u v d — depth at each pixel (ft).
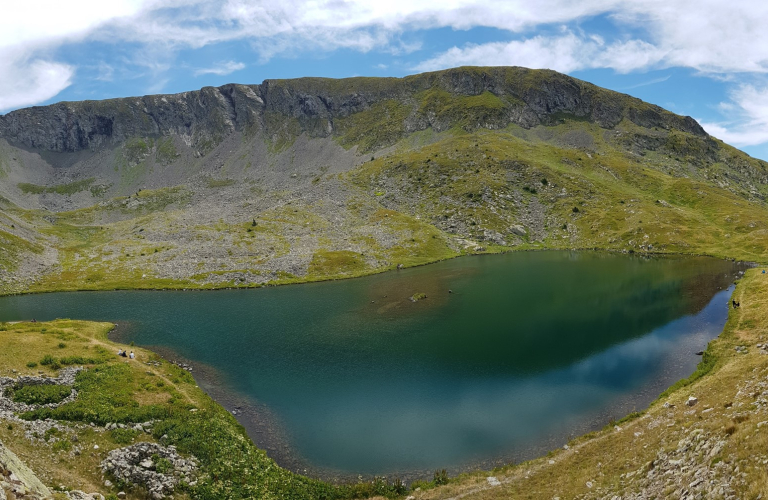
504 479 131.44
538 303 331.16
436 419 176.96
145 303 379.14
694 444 103.65
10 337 224.94
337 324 301.02
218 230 654.94
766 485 70.59
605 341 251.39
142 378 195.93
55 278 469.98
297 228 648.79
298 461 152.76
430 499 124.98
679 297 331.36
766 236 501.97
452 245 593.83
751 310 265.75
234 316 331.16
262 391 206.90
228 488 124.77
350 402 193.67
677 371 207.62
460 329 280.51
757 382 139.13
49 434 133.28
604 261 495.00
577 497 110.42
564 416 174.29
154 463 126.31
